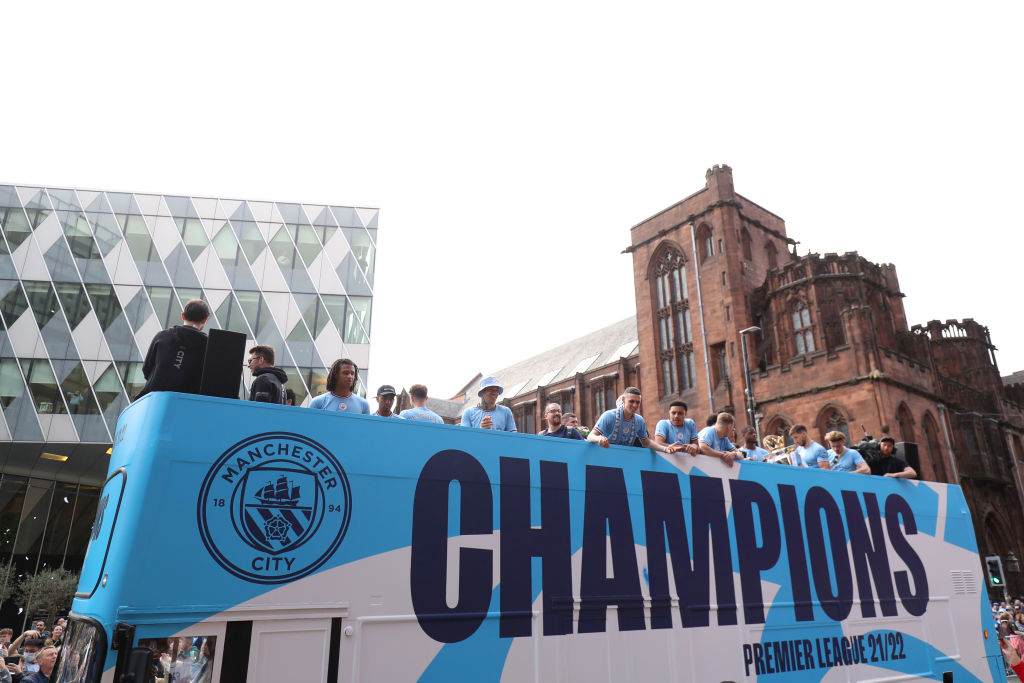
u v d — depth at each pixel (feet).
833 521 22.26
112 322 104.94
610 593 16.65
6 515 106.73
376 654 13.20
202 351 15.90
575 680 15.37
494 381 24.00
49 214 108.99
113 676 10.80
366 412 19.95
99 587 11.94
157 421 12.78
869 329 100.99
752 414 92.27
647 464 18.92
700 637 17.71
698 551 18.70
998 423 134.82
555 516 16.56
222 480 12.84
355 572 13.52
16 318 102.42
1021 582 114.93
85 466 107.24
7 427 96.53
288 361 109.19
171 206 114.21
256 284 112.37
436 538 14.69
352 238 119.75
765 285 125.39
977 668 24.00
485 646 14.46
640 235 152.97
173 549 11.95
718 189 136.77
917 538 24.58
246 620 12.19
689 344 138.00
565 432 21.99
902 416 100.89
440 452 15.53
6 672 29.17
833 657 20.21
